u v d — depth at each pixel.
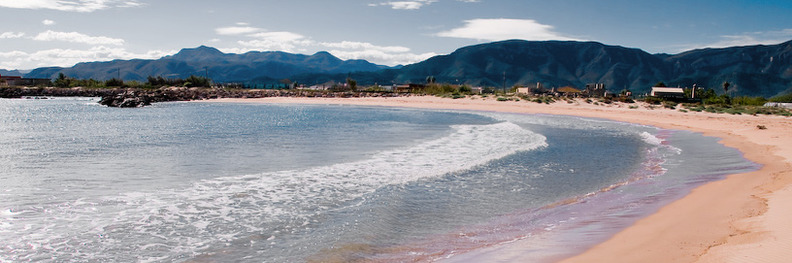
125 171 16.08
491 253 7.89
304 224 9.83
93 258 7.96
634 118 45.59
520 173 15.84
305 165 17.39
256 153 20.69
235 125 37.16
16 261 7.79
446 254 7.97
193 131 31.70
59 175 15.34
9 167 16.88
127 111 58.84
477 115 52.59
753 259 6.66
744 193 11.62
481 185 13.84
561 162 18.30
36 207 11.20
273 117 47.97
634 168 16.95
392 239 8.86
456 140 25.80
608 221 9.67
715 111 54.00
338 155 20.05
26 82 123.31
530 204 11.58
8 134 29.44
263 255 8.06
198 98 95.75
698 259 6.86
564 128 35.16
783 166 16.02
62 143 24.61
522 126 36.81
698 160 18.69
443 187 13.54
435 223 9.91
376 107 72.62
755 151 20.42
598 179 14.83
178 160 18.62
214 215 10.55
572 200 11.95
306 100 91.12
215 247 8.47
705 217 9.45
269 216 10.45
